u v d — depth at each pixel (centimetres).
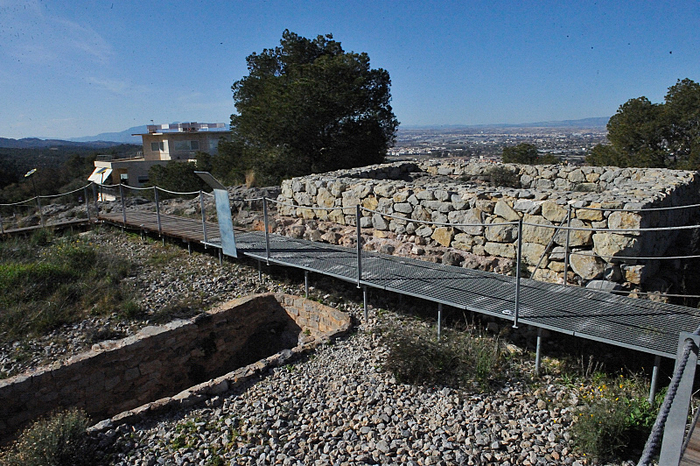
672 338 436
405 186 824
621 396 417
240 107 2044
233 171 2075
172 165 2356
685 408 250
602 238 602
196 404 482
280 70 2012
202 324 665
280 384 510
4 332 637
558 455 366
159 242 1067
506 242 697
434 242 788
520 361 511
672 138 1911
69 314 697
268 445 411
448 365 495
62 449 398
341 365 536
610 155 2066
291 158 1742
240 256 808
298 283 790
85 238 1135
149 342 608
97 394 568
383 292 706
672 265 690
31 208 1727
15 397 504
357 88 1736
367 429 417
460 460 368
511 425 407
